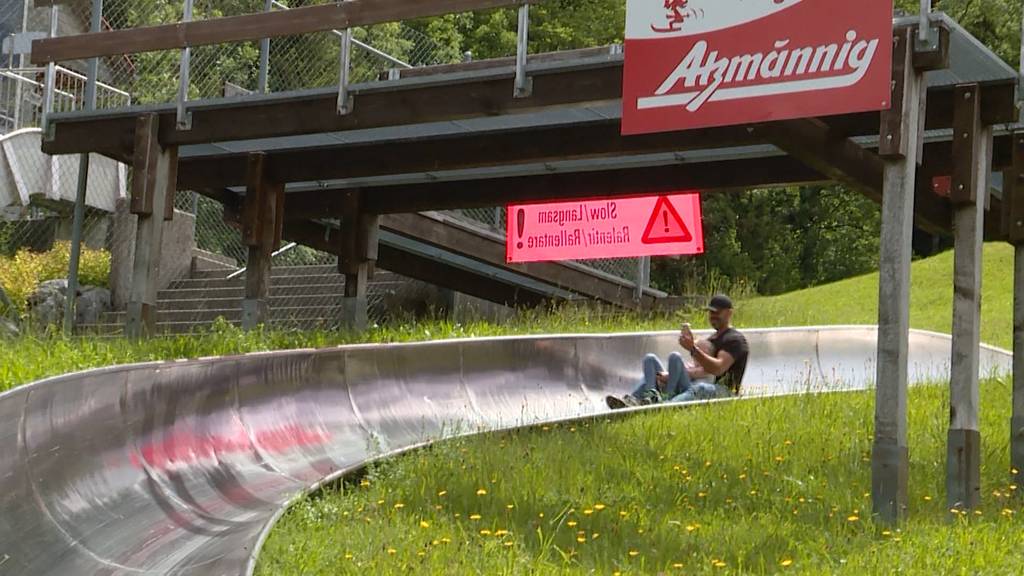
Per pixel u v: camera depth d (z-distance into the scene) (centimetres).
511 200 5078
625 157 4628
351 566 2109
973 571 2094
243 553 2119
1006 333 7162
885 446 2755
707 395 4409
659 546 2384
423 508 2691
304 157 4762
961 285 3078
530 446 3428
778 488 2986
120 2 5894
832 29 2859
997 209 4181
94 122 4538
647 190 4766
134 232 6731
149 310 4353
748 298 8725
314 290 6956
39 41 4516
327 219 6112
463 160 4412
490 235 6438
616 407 4359
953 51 3020
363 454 3609
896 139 2797
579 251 6119
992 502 2964
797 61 2902
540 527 2527
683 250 5909
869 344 6375
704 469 3206
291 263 8212
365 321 5444
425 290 7238
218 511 2733
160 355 3700
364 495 2864
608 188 4841
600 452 3400
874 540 2459
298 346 4269
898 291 2786
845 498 2878
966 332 3047
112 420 2525
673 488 2962
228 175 4956
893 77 2828
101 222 7050
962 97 3141
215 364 3075
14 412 2095
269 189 4812
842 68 2841
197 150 4875
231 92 5478
